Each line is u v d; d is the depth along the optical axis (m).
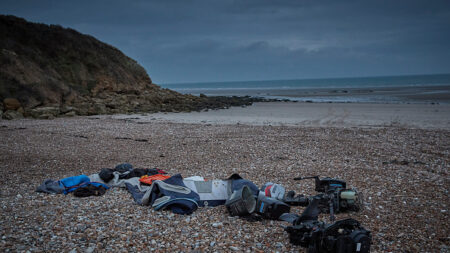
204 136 17.09
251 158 11.96
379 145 14.31
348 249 4.17
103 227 5.57
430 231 5.52
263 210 6.07
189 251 4.78
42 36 39.22
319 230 4.44
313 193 7.82
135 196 7.28
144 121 24.56
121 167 8.86
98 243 4.95
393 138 16.11
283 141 15.38
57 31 41.94
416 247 4.93
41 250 4.66
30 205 6.70
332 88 104.44
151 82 50.16
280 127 20.39
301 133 17.81
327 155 12.35
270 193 6.80
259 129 19.52
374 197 7.39
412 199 7.25
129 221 5.89
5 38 34.69
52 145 14.52
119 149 13.87
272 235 5.36
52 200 7.09
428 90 72.31
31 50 35.78
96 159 11.98
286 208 6.12
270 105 39.88
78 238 5.10
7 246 4.71
